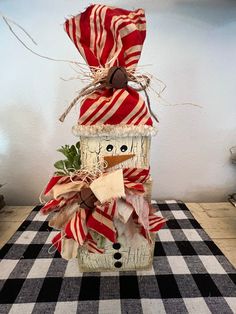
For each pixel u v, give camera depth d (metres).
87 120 0.22
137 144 0.23
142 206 0.23
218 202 0.47
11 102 0.40
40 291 0.25
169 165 0.45
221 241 0.33
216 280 0.26
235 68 0.40
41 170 0.44
